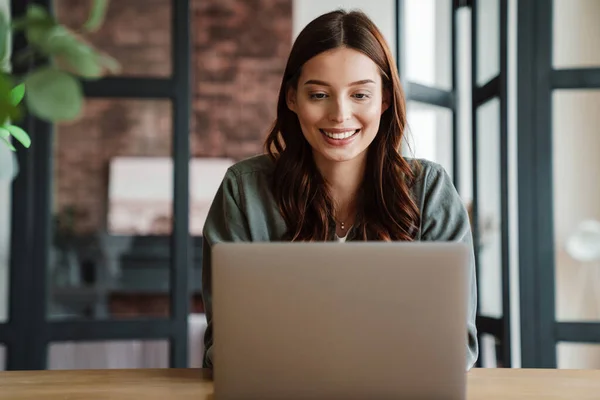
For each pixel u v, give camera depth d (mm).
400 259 1006
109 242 3916
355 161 1566
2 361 3275
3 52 512
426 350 1009
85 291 3607
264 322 1011
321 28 1411
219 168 5984
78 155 3609
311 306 1008
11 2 3221
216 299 1014
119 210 4793
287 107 1571
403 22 3482
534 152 3266
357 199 1600
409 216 1551
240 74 6031
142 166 4895
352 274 1006
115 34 3475
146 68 3416
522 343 3254
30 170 3297
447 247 1007
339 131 1411
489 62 3469
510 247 3332
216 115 6027
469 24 3641
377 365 1010
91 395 1111
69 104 424
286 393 1014
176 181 3377
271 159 1632
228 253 1010
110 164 4461
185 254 3367
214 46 6012
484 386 1190
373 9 5035
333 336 1008
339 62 1391
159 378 1246
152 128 3518
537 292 3258
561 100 3268
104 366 3361
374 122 1429
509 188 3318
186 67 3404
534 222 3266
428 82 3590
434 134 3611
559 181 3264
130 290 4227
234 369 1016
